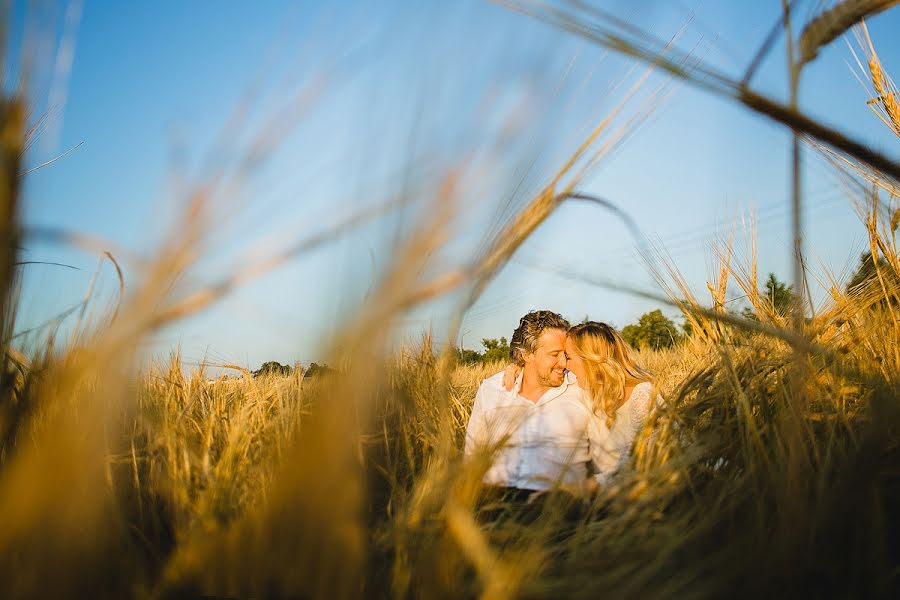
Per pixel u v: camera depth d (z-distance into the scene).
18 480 0.83
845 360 2.00
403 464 1.66
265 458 1.50
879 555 1.34
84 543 0.92
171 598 1.07
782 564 1.36
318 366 0.80
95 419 0.86
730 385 2.20
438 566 1.23
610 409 2.40
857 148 0.86
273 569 0.95
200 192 0.66
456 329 0.96
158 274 0.67
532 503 1.73
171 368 2.32
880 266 2.29
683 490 1.83
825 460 1.63
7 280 0.91
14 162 0.79
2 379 0.99
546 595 1.26
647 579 1.38
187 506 1.48
